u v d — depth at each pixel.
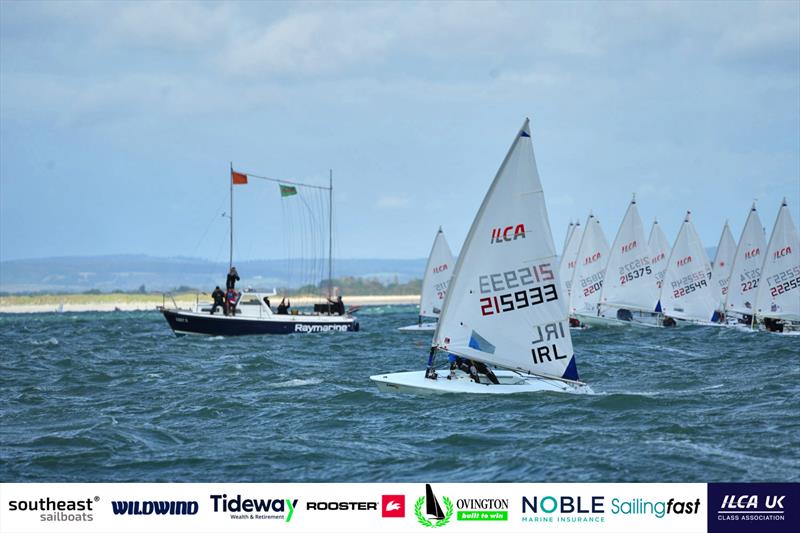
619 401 69.12
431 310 179.25
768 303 157.75
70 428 63.72
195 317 163.88
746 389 78.50
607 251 173.75
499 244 67.50
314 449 55.50
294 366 105.88
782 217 156.25
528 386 71.31
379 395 74.25
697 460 51.00
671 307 174.12
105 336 184.88
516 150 66.69
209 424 65.06
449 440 57.16
